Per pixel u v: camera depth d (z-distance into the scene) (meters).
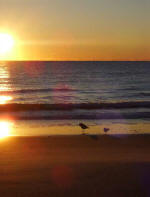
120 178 9.30
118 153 12.26
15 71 107.38
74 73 93.94
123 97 40.16
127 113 24.97
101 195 8.11
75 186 8.68
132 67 132.88
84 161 11.02
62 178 9.27
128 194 8.18
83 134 16.72
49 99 37.66
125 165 10.55
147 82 65.81
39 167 10.27
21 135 16.78
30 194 8.15
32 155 11.83
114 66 146.38
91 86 57.19
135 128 19.03
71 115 24.03
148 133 17.23
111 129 18.61
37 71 105.81
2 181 9.00
